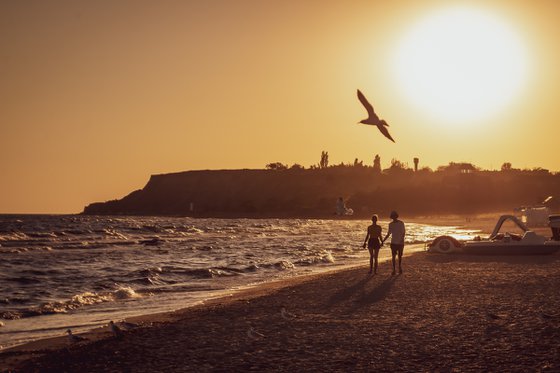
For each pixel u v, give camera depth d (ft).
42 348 43.65
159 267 103.55
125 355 39.81
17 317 56.85
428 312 52.11
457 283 70.69
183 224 411.54
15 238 198.90
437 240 113.60
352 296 63.41
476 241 112.27
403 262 100.37
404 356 37.22
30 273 96.48
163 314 56.65
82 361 38.73
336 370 34.53
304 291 68.80
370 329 45.65
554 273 78.59
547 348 38.11
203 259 123.85
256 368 35.47
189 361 37.73
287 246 165.68
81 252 144.77
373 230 83.25
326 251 142.61
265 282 81.61
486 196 651.66
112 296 68.59
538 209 211.20
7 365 38.52
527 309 52.11
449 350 38.29
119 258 127.54
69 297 71.72
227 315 54.39
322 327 47.06
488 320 47.50
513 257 104.78
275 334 44.91
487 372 33.24
